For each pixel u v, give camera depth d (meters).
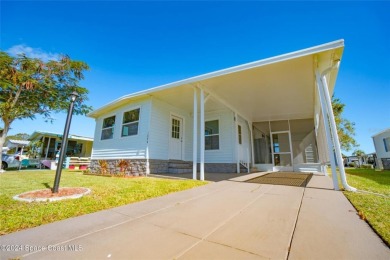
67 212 2.43
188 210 2.54
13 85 8.80
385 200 2.92
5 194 3.42
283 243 1.56
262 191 3.77
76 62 10.45
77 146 18.23
